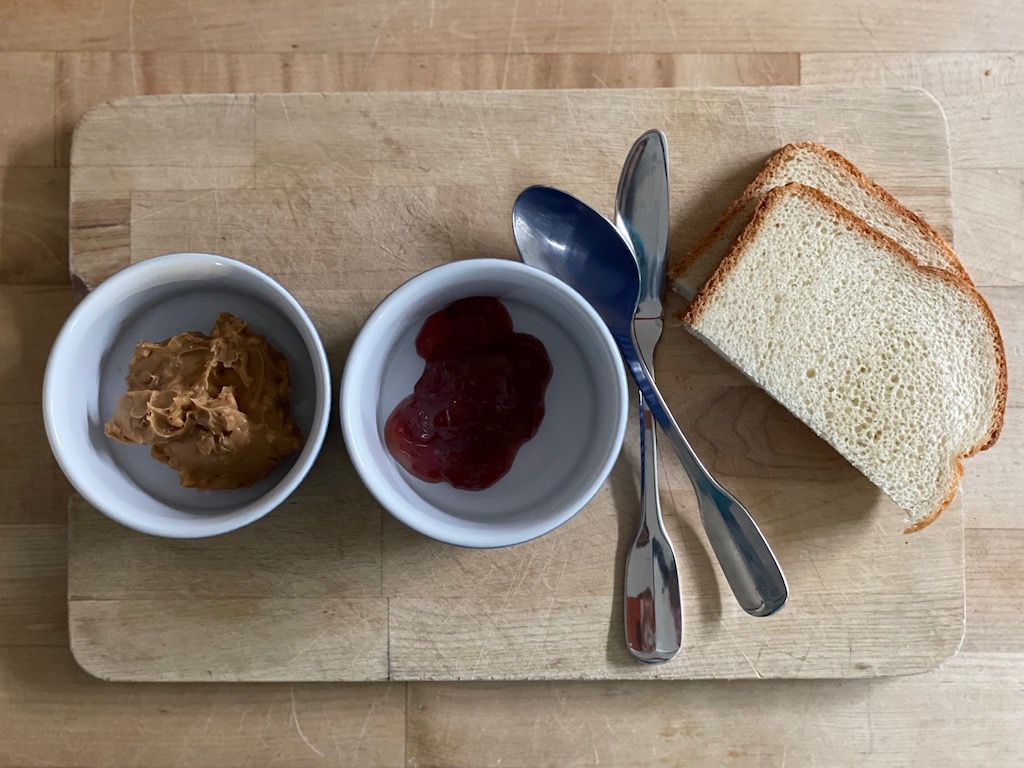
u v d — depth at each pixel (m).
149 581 0.29
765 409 0.30
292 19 0.32
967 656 0.31
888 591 0.30
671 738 0.30
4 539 0.31
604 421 0.26
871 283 0.30
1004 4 0.32
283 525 0.29
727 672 0.29
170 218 0.30
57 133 0.32
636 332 0.30
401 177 0.30
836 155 0.30
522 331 0.28
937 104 0.31
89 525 0.29
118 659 0.29
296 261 0.30
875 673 0.29
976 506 0.31
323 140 0.30
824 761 0.30
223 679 0.29
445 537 0.24
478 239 0.30
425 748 0.30
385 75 0.32
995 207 0.32
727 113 0.30
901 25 0.32
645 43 0.33
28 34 0.32
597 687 0.31
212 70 0.32
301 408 0.28
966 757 0.30
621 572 0.29
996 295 0.32
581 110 0.30
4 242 0.31
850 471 0.30
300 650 0.29
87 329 0.25
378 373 0.26
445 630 0.29
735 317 0.29
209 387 0.26
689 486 0.30
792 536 0.30
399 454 0.27
